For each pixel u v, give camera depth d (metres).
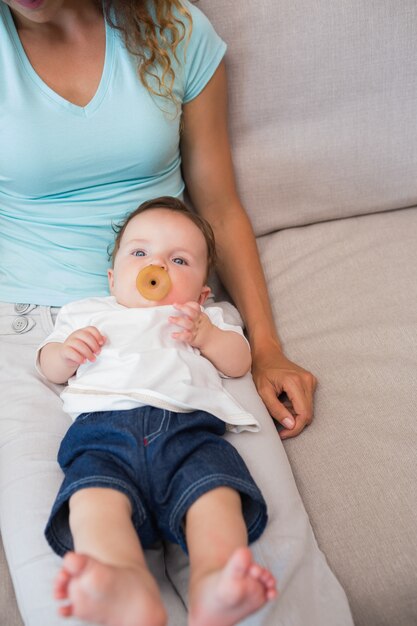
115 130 1.24
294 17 1.45
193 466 0.94
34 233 1.31
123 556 0.82
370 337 1.34
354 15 1.47
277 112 1.53
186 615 0.93
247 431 1.12
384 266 1.51
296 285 1.51
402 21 1.49
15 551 0.94
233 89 1.49
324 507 1.07
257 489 0.95
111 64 1.23
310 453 1.16
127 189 1.33
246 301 1.41
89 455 0.96
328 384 1.27
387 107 1.56
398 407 1.20
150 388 1.02
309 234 1.62
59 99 1.20
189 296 1.20
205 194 1.48
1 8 1.16
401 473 1.09
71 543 0.92
